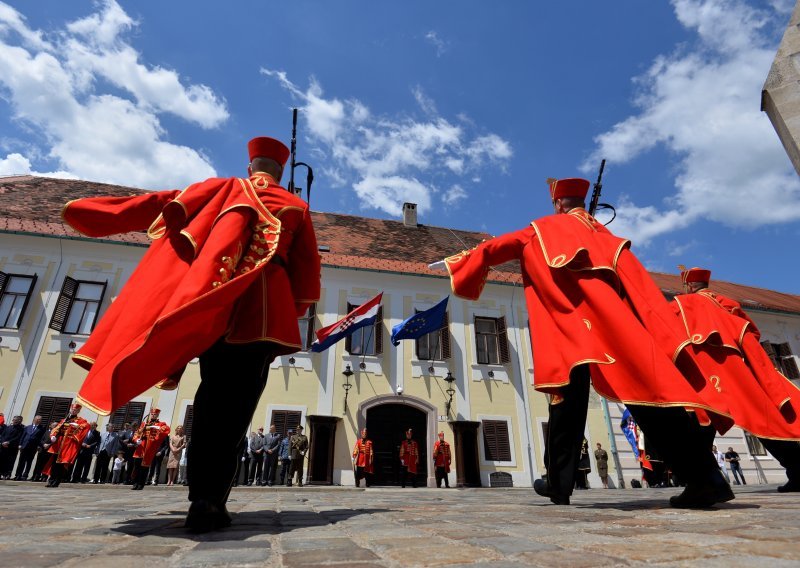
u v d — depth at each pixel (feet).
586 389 9.91
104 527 6.60
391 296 56.18
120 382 5.32
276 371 50.16
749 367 14.46
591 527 6.28
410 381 52.90
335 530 6.40
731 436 58.70
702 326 14.06
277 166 8.93
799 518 6.40
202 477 6.40
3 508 10.27
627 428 53.06
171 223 6.98
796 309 72.28
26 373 45.73
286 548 4.94
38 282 49.14
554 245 9.52
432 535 5.79
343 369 51.70
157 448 34.01
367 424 50.72
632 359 7.94
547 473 10.43
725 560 3.87
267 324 6.85
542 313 9.62
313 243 8.69
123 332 5.75
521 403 54.54
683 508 8.20
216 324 6.21
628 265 9.11
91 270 50.49
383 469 49.52
